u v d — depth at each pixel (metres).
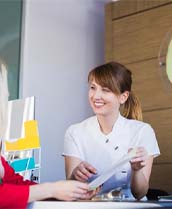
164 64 1.60
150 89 2.73
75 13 3.20
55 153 2.88
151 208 0.89
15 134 1.68
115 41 3.01
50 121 2.89
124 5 2.98
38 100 2.84
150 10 2.81
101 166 1.55
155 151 1.55
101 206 0.81
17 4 2.88
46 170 2.79
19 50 2.83
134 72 2.85
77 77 3.13
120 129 1.60
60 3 3.09
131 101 1.69
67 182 0.94
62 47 3.06
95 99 1.55
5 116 0.93
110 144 1.58
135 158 1.23
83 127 1.66
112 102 1.54
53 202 0.83
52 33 3.00
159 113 2.65
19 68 2.80
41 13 2.96
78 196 0.94
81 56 3.19
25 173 1.59
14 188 0.86
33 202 0.85
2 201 0.83
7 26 2.81
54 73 2.97
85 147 1.61
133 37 2.89
